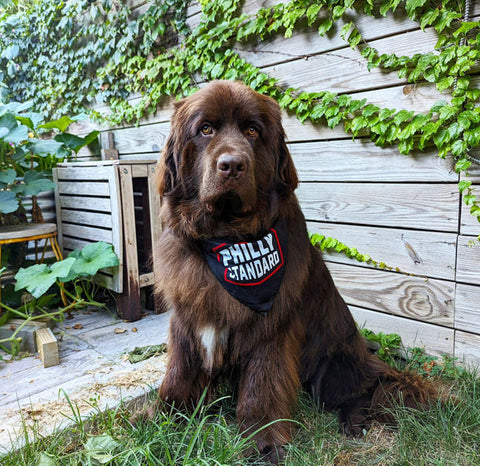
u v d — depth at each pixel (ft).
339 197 9.62
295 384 6.33
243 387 6.14
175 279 6.09
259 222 5.89
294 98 10.04
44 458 5.45
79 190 11.99
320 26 9.18
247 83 10.69
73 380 7.94
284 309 6.03
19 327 9.45
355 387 7.09
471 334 7.94
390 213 8.82
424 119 7.79
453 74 7.41
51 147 13.17
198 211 5.79
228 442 5.68
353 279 9.68
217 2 11.05
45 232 10.94
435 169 8.05
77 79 17.01
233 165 5.05
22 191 11.56
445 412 6.52
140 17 13.37
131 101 14.75
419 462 5.69
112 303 12.55
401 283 8.85
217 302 5.87
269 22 10.12
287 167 6.18
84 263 10.41
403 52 8.19
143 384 7.73
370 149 8.92
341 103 8.93
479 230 7.61
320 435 6.38
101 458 5.31
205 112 5.49
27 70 19.21
